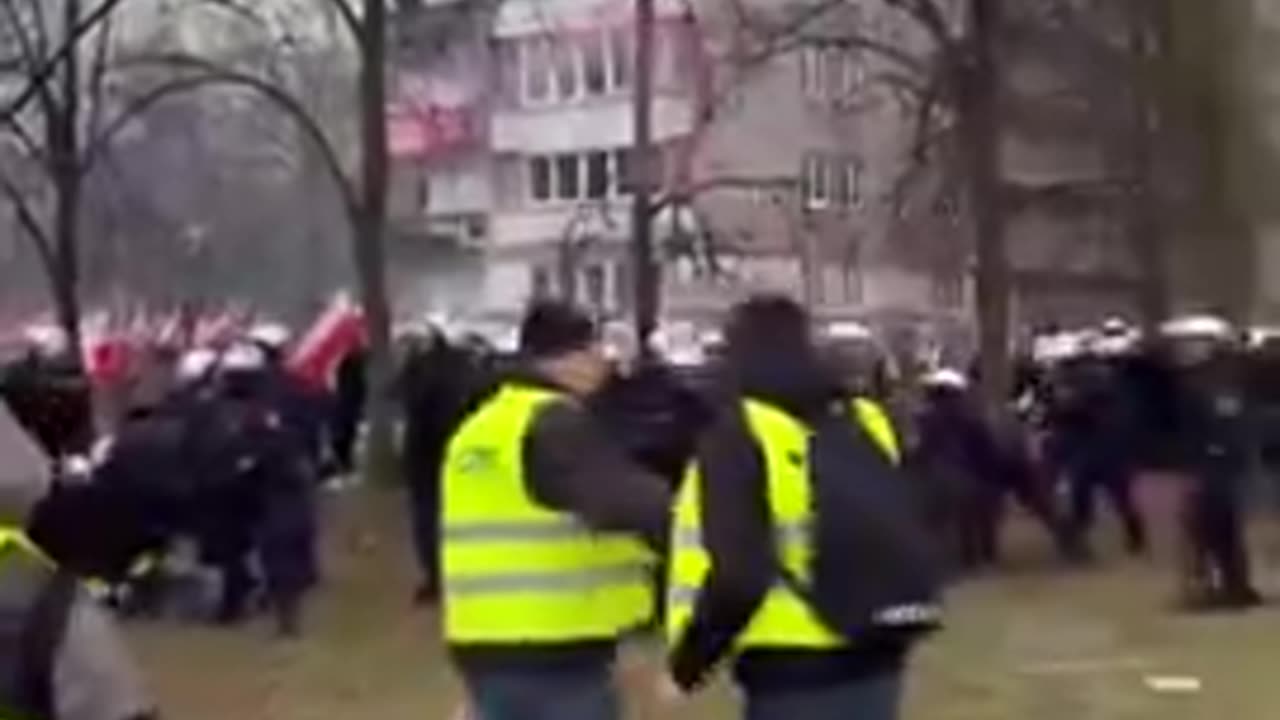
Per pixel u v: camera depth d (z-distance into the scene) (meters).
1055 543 21.08
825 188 55.81
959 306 54.94
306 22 34.03
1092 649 14.91
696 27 36.31
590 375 6.83
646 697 9.30
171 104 53.53
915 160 32.03
